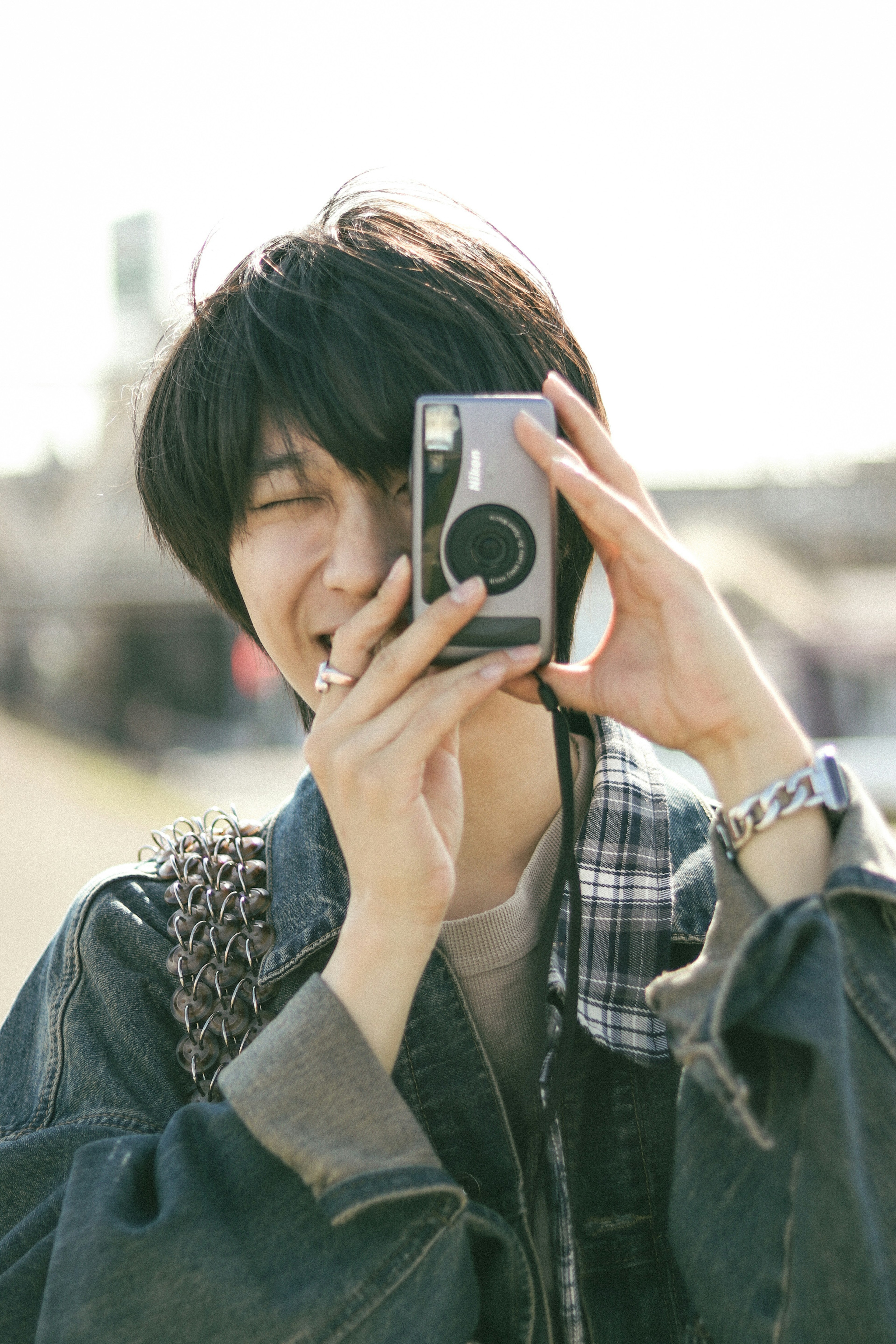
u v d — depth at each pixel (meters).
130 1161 0.98
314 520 1.09
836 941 0.86
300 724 1.32
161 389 1.20
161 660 36.22
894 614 30.73
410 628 0.96
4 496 33.06
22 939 7.00
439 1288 0.90
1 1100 1.24
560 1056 1.03
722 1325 0.88
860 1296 0.80
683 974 0.91
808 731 30.66
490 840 1.20
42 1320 0.88
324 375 1.04
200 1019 1.15
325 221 1.19
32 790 13.01
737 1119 0.81
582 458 1.00
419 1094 1.12
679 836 1.24
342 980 0.94
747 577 31.17
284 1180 0.92
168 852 1.27
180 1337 0.87
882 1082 0.86
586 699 1.00
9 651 34.03
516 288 1.17
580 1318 1.08
